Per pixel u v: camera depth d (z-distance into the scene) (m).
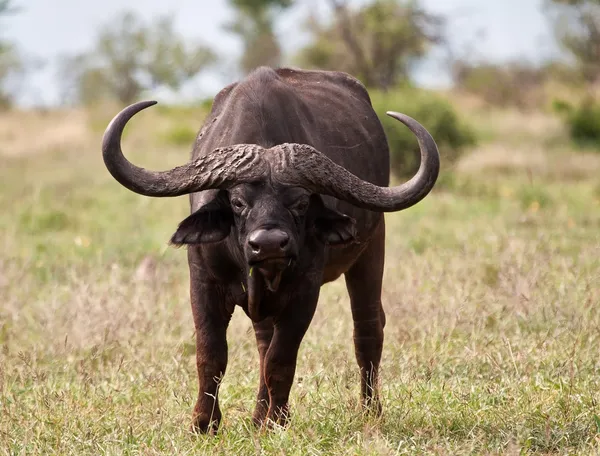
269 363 18.84
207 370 18.91
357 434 18.23
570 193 55.22
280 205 17.08
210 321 18.98
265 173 17.22
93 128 105.12
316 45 118.31
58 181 64.44
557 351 23.41
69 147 90.75
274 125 19.00
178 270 33.50
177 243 17.66
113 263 32.47
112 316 25.45
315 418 19.47
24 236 42.44
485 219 44.78
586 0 122.31
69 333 24.98
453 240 38.78
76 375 22.83
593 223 43.78
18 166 75.38
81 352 24.22
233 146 17.70
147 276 30.52
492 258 32.22
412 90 67.75
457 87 147.88
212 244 18.33
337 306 27.34
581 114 95.12
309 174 17.34
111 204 54.53
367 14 114.38
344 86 23.94
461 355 23.38
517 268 27.94
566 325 24.78
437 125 62.66
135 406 20.47
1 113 139.25
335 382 20.81
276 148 17.64
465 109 128.38
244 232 17.12
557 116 106.44
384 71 116.88
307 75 23.45
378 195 17.78
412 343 24.41
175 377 21.47
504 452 17.33
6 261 33.19
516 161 72.81
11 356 24.05
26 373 22.38
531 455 17.83
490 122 109.56
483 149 78.00
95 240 41.97
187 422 19.30
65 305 27.25
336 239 18.09
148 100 17.88
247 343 25.25
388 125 61.06
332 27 116.75
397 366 22.75
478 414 19.77
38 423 19.27
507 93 143.25
